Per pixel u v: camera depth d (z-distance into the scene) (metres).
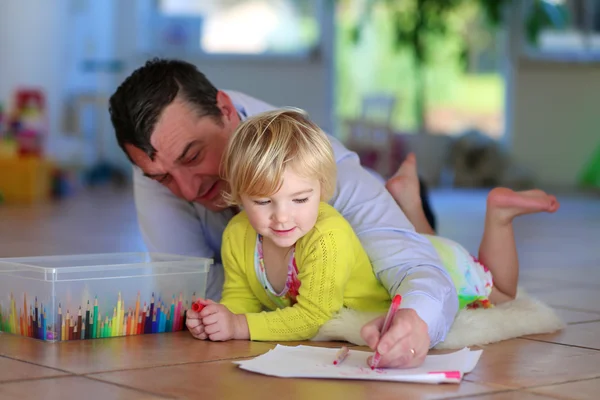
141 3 9.14
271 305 1.89
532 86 9.34
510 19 9.31
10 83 7.87
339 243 1.72
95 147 8.98
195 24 9.21
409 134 9.38
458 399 1.30
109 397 1.27
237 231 1.86
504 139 9.49
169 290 1.83
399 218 1.85
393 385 1.38
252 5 9.27
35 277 1.71
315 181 1.68
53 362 1.51
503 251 2.13
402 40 9.16
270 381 1.39
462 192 8.66
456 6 9.08
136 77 1.85
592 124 9.27
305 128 1.70
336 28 9.42
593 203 7.48
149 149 1.82
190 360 1.54
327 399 1.29
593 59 9.22
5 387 1.33
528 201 2.10
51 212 5.89
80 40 8.88
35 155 7.29
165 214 2.13
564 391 1.36
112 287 1.75
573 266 3.36
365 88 9.66
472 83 9.60
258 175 1.64
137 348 1.65
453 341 1.71
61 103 8.45
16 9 7.84
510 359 1.60
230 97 2.08
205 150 1.86
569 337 1.84
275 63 9.24
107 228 4.83
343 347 1.54
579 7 9.30
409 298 1.59
